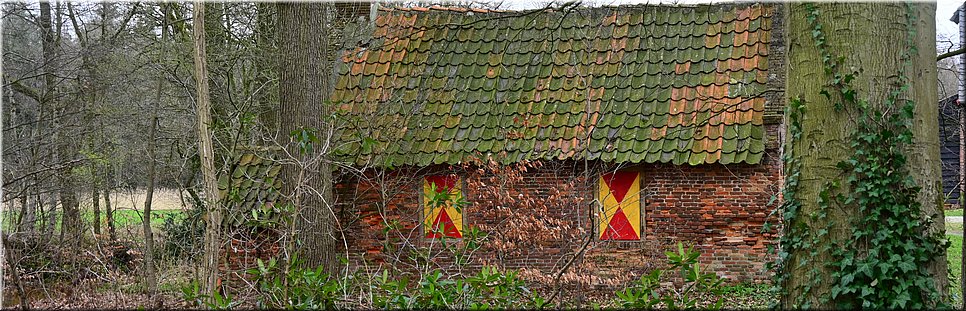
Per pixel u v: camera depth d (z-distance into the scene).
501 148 13.45
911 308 6.34
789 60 6.86
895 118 6.43
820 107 6.59
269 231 11.90
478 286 7.49
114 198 18.55
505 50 15.06
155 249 14.26
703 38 14.44
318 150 11.57
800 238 6.67
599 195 13.31
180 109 16.39
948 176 22.34
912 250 6.36
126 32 17.75
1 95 14.17
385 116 14.26
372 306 7.55
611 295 11.81
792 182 6.74
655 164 13.16
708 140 12.95
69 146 16.22
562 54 14.80
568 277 9.59
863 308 6.41
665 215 13.16
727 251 12.95
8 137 15.29
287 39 11.91
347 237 13.70
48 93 16.17
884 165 6.42
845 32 6.51
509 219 12.46
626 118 13.48
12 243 11.62
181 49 16.53
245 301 8.05
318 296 7.63
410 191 13.66
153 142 15.67
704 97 13.45
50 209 15.39
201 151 10.12
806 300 6.63
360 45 15.59
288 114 11.84
